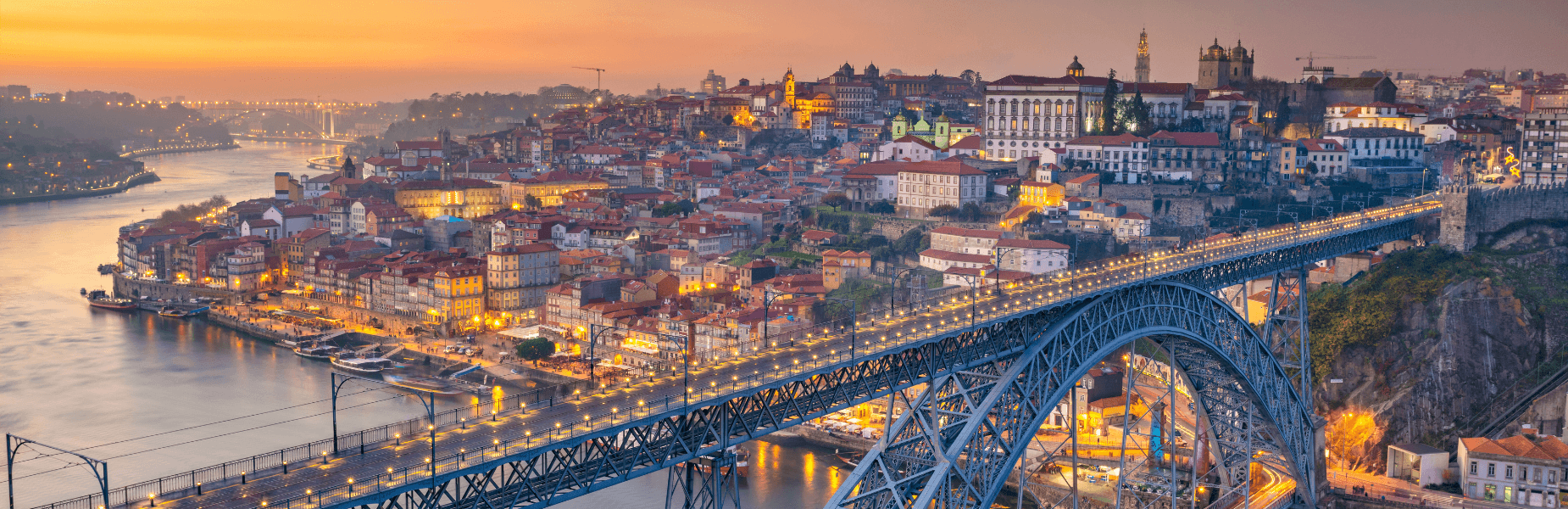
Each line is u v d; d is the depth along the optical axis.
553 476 101.38
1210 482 194.25
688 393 114.75
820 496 195.12
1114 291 152.75
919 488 128.50
